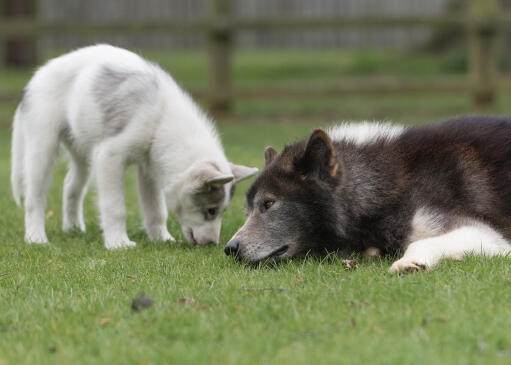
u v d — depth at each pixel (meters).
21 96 11.07
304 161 8.20
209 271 7.83
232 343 5.27
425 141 8.53
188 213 9.88
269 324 5.71
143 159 10.24
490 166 8.37
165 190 9.98
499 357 4.81
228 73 25.78
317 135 8.04
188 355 5.03
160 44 37.50
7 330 5.84
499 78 25.23
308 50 41.25
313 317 5.77
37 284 7.33
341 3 35.59
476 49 25.12
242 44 38.69
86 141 10.37
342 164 8.27
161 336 5.49
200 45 37.59
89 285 7.32
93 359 5.07
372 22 24.98
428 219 8.11
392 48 40.19
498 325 5.41
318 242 8.45
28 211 10.56
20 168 11.16
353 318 5.70
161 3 35.25
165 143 9.92
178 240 10.54
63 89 10.66
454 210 8.16
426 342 5.12
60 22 24.62
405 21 25.00
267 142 20.75
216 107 26.17
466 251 7.64
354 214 8.34
